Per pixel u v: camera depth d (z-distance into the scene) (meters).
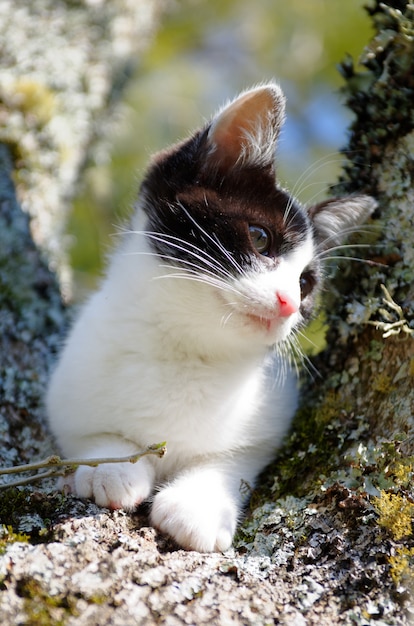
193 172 2.49
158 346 2.38
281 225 2.52
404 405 2.11
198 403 2.36
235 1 5.08
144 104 4.88
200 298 2.36
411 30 2.39
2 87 3.57
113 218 4.46
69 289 3.47
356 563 1.73
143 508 2.08
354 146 2.60
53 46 3.87
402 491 1.86
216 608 1.61
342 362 2.44
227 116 2.45
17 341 2.85
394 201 2.45
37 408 2.62
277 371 2.71
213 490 2.20
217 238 2.40
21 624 1.50
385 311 2.22
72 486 2.09
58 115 3.69
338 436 2.23
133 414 2.32
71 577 1.60
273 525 1.96
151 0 4.45
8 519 1.84
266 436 2.48
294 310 2.38
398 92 2.45
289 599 1.67
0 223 3.16
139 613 1.56
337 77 4.77
